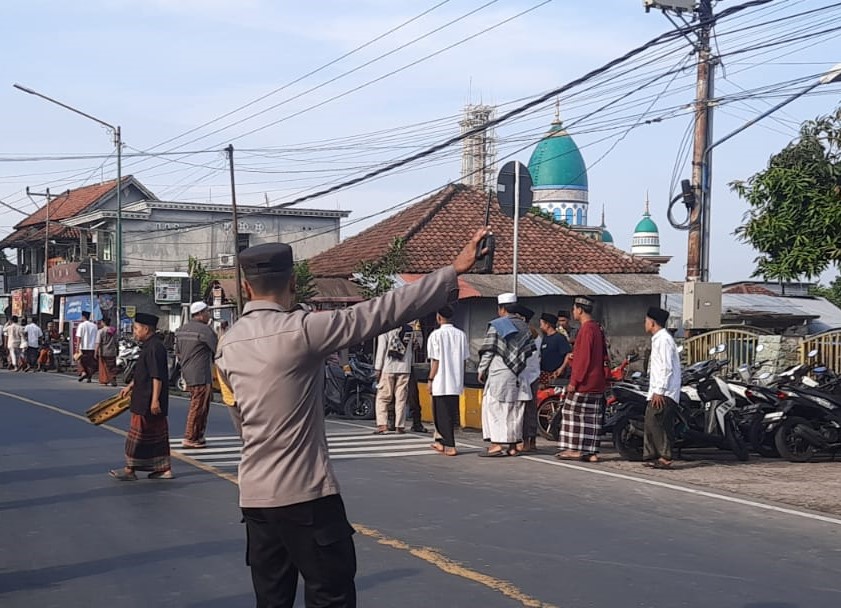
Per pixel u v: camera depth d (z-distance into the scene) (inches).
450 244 1095.6
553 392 573.0
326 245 2071.9
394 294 151.1
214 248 1975.9
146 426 426.9
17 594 255.1
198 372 528.1
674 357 467.8
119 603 247.1
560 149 2591.0
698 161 711.7
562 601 245.4
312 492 152.4
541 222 1214.3
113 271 1857.8
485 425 503.2
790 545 308.2
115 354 1039.6
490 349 496.1
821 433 506.9
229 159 1239.5
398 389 599.8
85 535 321.7
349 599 156.1
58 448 529.7
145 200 2009.1
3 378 1170.0
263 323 155.2
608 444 570.3
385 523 335.9
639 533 323.0
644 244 2751.0
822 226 545.3
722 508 368.5
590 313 493.7
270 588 160.4
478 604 242.5
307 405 154.0
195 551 299.4
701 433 494.9
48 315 1984.5
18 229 2313.0
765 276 576.4
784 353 687.1
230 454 508.7
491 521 340.2
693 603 244.5
